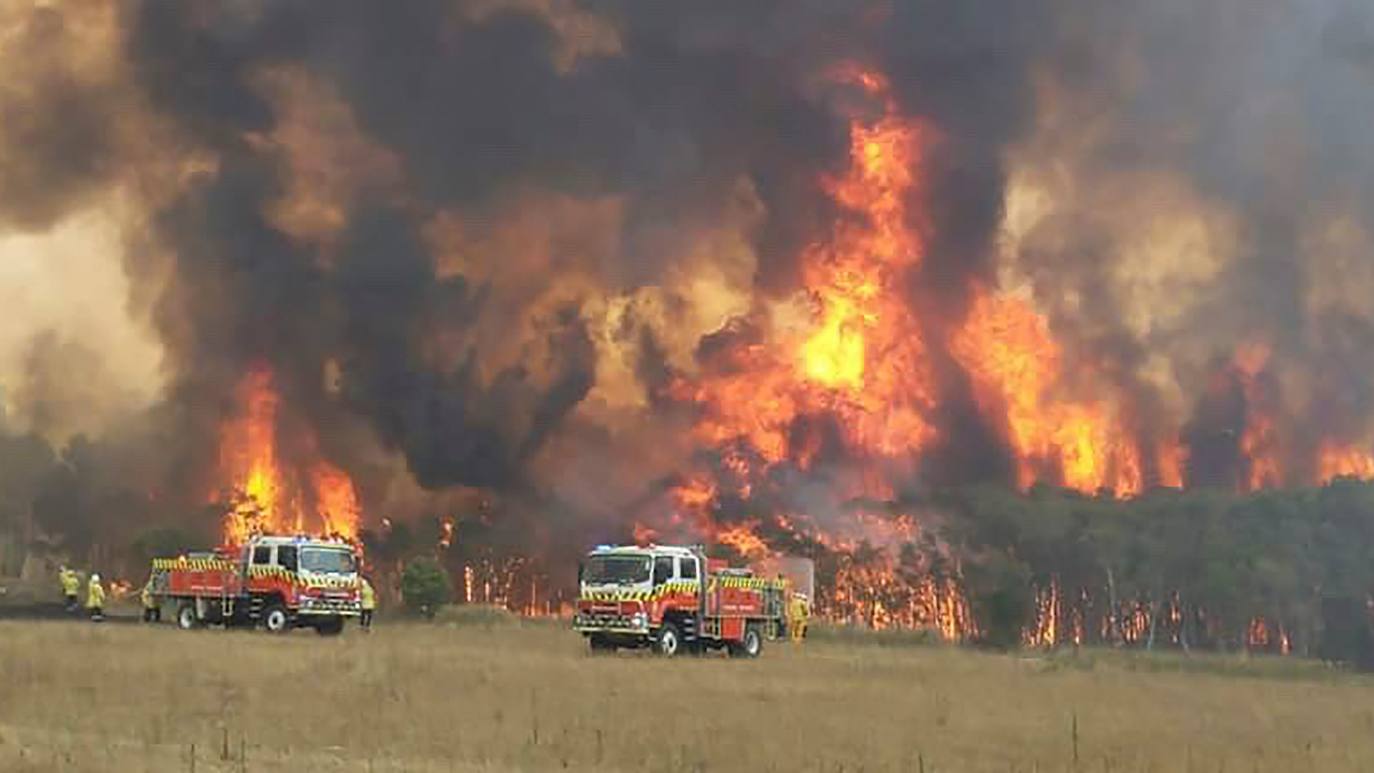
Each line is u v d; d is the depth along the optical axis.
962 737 36.09
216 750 31.12
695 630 64.44
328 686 43.53
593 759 30.98
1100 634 124.38
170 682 43.34
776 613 68.62
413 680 45.50
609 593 64.12
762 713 39.38
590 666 53.81
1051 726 39.25
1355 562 117.25
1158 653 95.94
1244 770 32.53
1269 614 114.88
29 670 44.69
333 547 75.38
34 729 34.00
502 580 152.38
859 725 37.50
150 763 28.70
